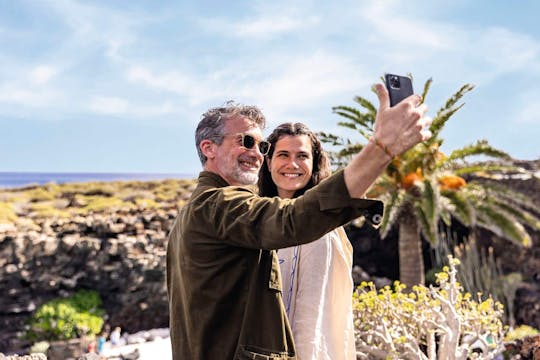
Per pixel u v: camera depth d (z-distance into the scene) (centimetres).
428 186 1355
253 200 150
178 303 186
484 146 1370
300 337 212
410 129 116
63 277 2133
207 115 182
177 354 182
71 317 1983
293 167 268
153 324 2223
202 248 162
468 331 426
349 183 122
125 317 2169
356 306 427
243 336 162
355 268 2483
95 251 2191
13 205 2778
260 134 182
